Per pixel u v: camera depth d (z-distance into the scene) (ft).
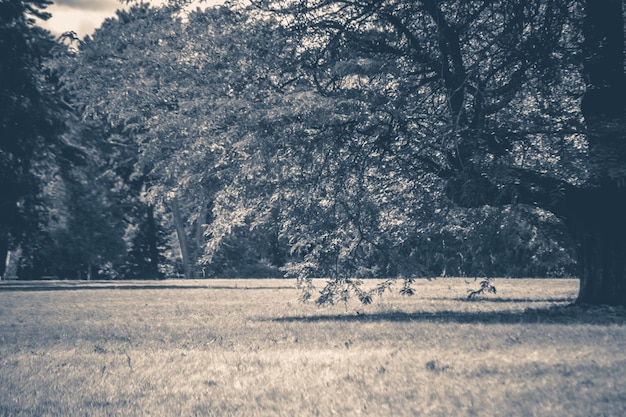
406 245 116.16
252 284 244.83
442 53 101.60
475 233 118.32
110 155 304.30
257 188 107.86
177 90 111.04
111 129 295.48
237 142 101.50
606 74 102.53
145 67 111.34
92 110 117.70
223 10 108.27
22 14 233.76
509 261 227.40
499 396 40.73
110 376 52.54
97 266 343.87
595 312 98.94
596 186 100.63
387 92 104.32
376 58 101.55
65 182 297.33
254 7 107.76
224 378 49.62
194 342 73.20
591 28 102.58
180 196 114.93
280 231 113.80
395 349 61.87
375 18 103.71
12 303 156.04
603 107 103.35
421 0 100.37
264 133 99.45
